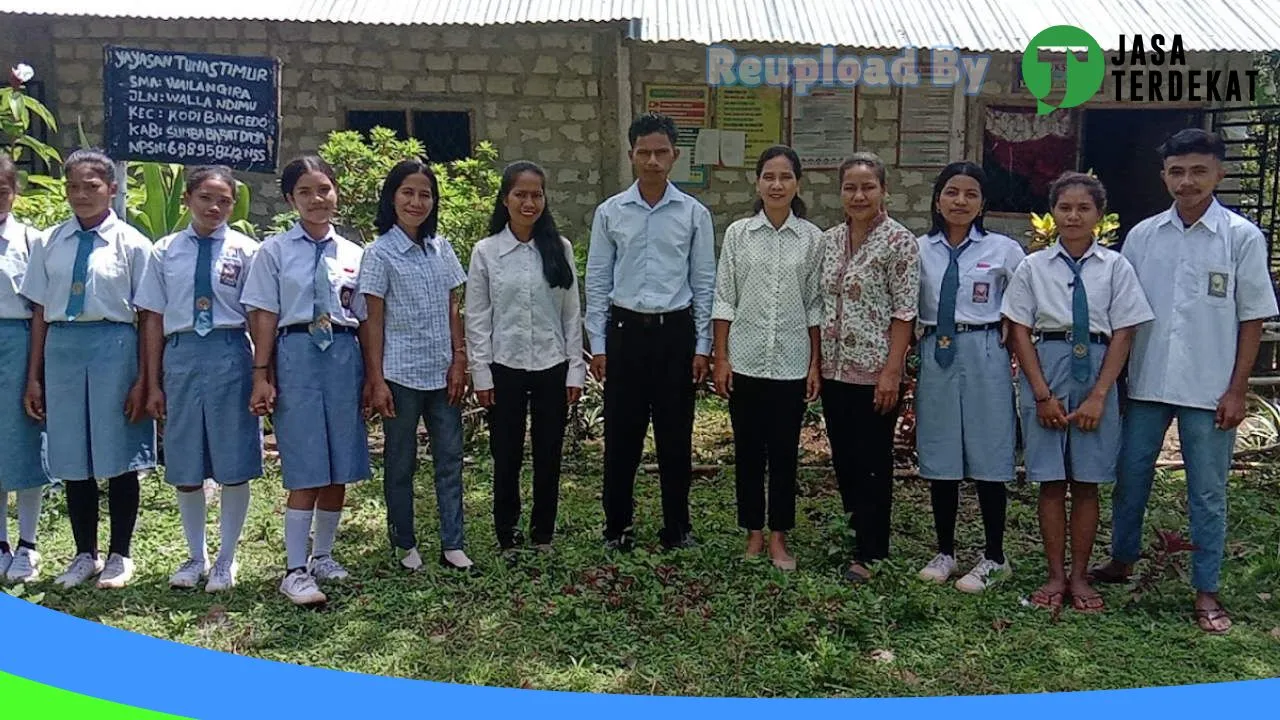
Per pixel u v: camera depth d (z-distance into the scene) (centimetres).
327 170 376
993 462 383
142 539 440
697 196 812
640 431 422
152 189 567
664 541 434
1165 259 363
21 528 405
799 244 399
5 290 378
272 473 531
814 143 809
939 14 748
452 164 736
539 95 796
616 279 411
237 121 482
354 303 380
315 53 790
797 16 733
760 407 407
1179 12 760
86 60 786
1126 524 388
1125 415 381
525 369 411
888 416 395
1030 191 838
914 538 458
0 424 383
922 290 391
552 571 402
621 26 695
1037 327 373
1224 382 356
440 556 419
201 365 371
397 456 396
